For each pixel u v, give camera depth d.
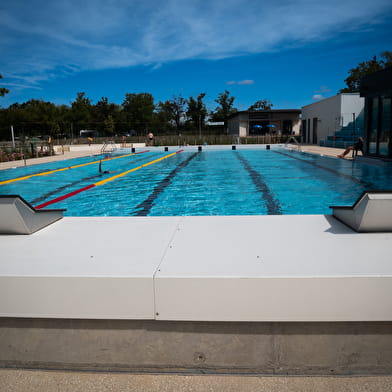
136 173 11.70
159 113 63.31
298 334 1.59
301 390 1.50
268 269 1.59
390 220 2.07
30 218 2.30
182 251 1.89
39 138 29.11
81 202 7.07
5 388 1.56
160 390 1.52
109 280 1.55
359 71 41.72
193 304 1.55
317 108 25.31
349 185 8.26
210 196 7.38
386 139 11.36
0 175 11.40
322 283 1.49
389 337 1.58
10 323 1.69
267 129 37.84
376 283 1.48
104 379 1.61
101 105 60.94
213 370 1.64
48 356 1.71
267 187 8.28
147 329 1.63
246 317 1.54
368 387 1.51
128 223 2.56
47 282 1.58
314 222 2.43
